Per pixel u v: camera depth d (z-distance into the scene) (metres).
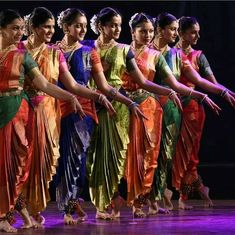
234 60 13.20
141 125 8.98
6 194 7.65
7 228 7.66
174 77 9.21
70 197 8.37
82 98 8.45
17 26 7.65
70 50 8.49
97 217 8.84
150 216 9.09
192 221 8.51
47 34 8.12
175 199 11.58
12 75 7.61
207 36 13.19
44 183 8.12
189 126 10.00
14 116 7.64
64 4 12.84
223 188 11.91
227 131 13.08
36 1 12.77
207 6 13.12
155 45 9.51
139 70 8.89
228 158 13.12
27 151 7.74
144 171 9.01
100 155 8.78
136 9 13.01
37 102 8.03
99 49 8.77
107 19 8.71
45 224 8.34
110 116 8.75
